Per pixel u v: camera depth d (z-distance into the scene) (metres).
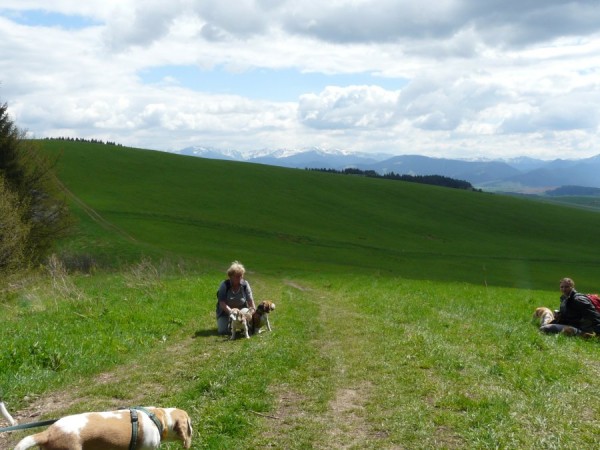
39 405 9.16
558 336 14.73
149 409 6.55
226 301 15.67
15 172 42.19
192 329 16.05
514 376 10.39
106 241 71.69
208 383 9.77
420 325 16.28
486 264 85.62
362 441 7.48
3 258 27.58
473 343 13.57
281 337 14.47
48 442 5.60
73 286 21.42
